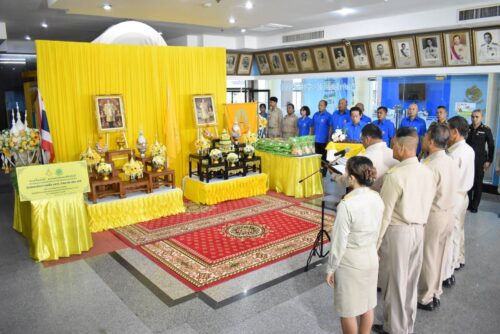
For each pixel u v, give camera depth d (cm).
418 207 277
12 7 661
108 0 533
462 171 368
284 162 693
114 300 361
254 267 423
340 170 405
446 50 708
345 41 834
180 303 355
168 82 666
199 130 700
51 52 559
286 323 323
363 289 245
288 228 534
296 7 588
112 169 546
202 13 623
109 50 605
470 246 479
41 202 434
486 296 363
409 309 297
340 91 923
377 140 371
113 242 492
